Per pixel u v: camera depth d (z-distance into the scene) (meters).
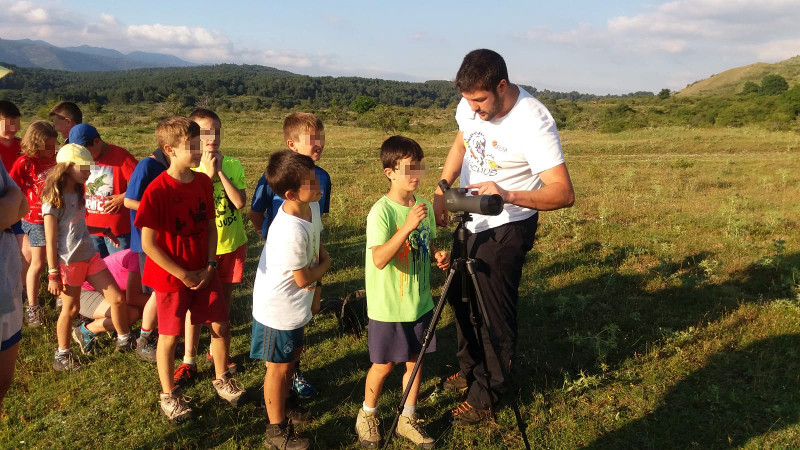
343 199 10.43
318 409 3.58
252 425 3.38
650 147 25.25
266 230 3.70
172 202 3.20
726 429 3.27
